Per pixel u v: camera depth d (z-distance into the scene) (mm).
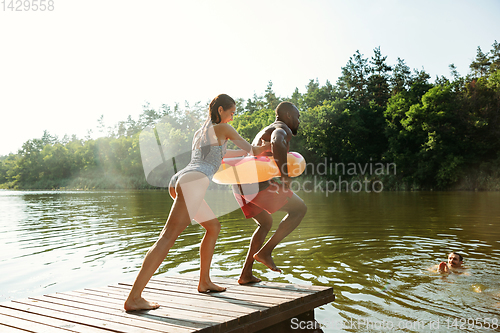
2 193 42125
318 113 42406
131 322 2633
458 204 16891
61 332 2488
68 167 67688
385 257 6281
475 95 37906
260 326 2818
